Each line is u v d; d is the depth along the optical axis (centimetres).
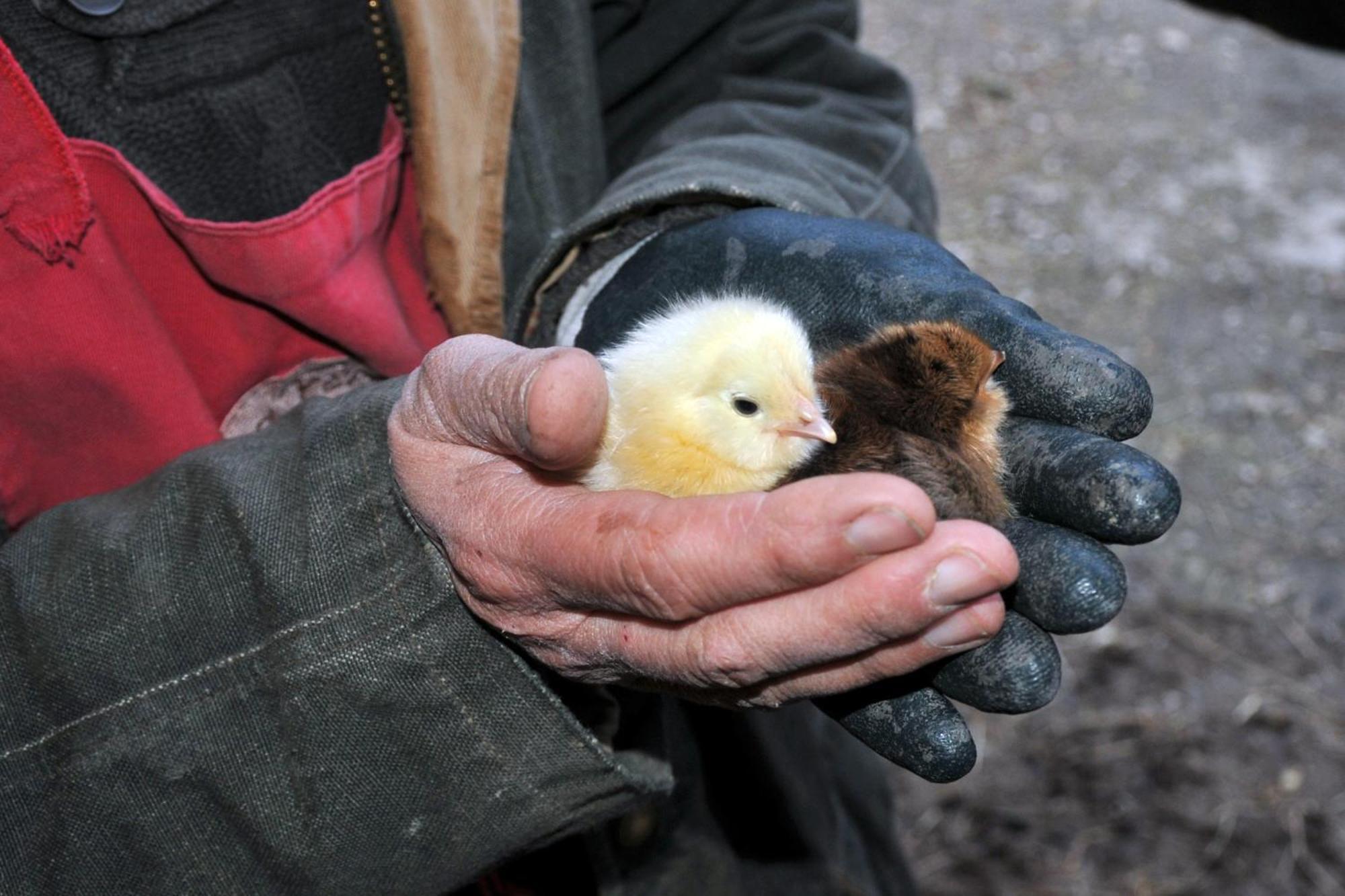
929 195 70
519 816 49
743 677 44
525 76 62
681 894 62
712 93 70
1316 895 119
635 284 58
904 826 129
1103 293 198
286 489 49
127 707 48
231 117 55
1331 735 134
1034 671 46
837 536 41
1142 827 126
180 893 49
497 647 48
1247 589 152
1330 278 198
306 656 47
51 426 54
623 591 44
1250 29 268
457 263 58
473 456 46
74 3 51
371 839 49
